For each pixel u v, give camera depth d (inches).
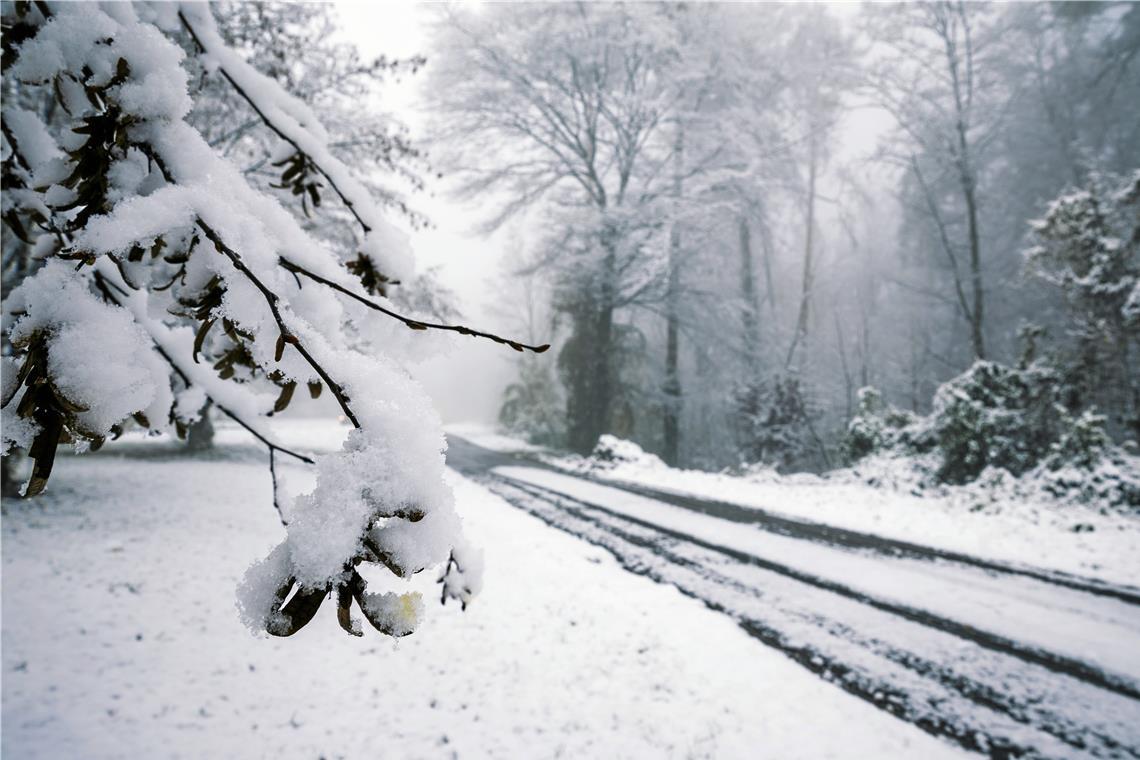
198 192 24.2
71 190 27.2
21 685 134.5
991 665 166.2
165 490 374.3
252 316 24.5
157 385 36.5
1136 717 140.8
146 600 183.6
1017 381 471.8
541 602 201.6
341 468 20.8
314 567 19.1
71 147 26.2
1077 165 866.1
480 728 132.1
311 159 44.1
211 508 323.0
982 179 987.3
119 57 26.2
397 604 20.0
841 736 132.7
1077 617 200.8
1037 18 864.3
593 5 687.1
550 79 765.9
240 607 19.4
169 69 26.2
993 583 234.8
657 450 973.2
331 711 135.0
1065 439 385.4
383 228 43.3
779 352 892.0
